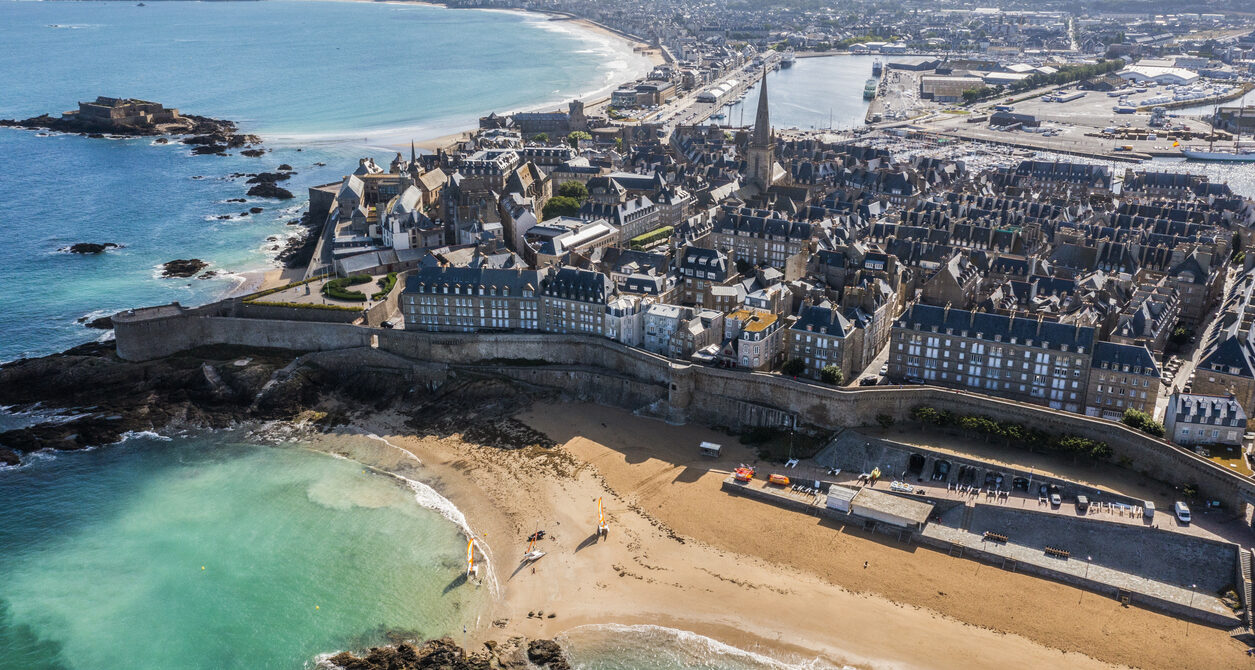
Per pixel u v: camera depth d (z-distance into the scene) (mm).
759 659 197500
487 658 199500
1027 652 196000
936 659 195375
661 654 199500
